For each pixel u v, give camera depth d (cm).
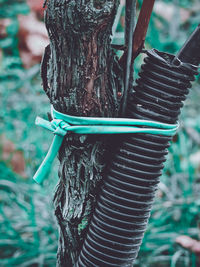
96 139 101
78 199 105
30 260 231
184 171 267
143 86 98
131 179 99
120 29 264
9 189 273
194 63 97
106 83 97
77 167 103
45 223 242
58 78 96
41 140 265
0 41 330
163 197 262
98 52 93
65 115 99
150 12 97
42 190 258
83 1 87
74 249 110
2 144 288
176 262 237
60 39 92
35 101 278
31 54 325
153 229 240
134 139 98
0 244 237
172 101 98
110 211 101
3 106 291
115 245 101
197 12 358
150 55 96
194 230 242
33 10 338
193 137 281
